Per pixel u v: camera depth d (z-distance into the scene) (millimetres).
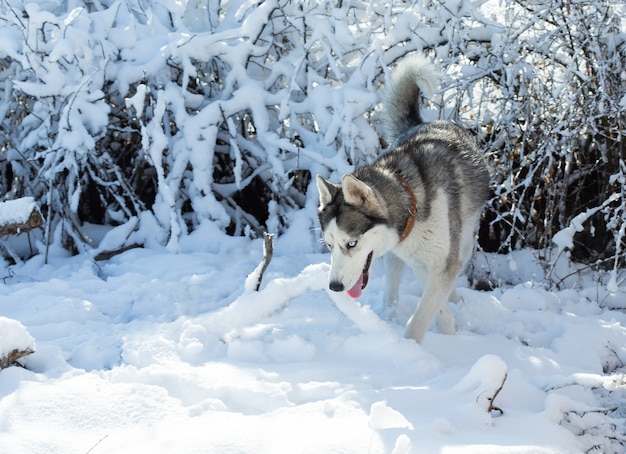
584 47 5039
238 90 5746
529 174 4723
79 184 5402
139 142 6191
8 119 6109
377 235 3500
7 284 4973
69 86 5410
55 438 2441
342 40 5520
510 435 2430
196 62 6055
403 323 4008
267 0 5629
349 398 2695
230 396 2814
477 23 6234
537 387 2906
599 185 5535
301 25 5676
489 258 5262
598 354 3582
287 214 5773
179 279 4793
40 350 3271
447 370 3105
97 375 3074
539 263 4820
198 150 5648
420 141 4074
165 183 5547
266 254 3666
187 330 3463
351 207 3451
